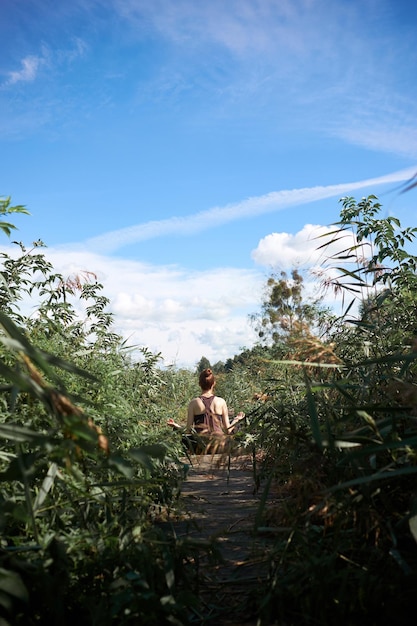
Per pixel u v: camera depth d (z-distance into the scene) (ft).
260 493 15.03
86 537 8.10
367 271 14.42
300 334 10.09
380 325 14.06
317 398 12.55
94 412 13.26
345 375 12.59
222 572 9.09
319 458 9.02
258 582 8.40
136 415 16.92
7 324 6.57
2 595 6.15
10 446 10.02
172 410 25.16
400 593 6.85
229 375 45.01
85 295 23.76
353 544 8.27
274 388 15.71
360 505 8.22
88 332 22.25
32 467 6.84
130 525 8.71
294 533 8.27
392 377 9.91
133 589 7.06
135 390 20.49
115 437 12.00
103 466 7.02
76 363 16.40
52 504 8.96
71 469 6.40
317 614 7.11
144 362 23.59
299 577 7.54
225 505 13.75
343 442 8.18
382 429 8.53
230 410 37.24
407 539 8.38
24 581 6.73
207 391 22.67
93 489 9.67
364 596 6.93
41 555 7.31
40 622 6.82
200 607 7.76
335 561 8.01
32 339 15.76
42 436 6.56
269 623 7.28
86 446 6.66
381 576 7.27
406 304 15.01
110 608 6.83
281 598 7.30
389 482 8.41
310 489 8.87
